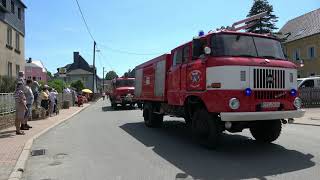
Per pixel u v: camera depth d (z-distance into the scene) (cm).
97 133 1537
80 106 4016
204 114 1045
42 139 1384
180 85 1205
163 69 1411
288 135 1327
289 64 1027
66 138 1408
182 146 1164
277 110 988
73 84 6938
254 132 1196
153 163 938
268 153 1010
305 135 1326
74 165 940
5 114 1736
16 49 3444
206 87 1012
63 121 2108
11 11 3300
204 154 1019
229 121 967
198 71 1062
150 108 1655
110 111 3052
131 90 3347
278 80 997
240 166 873
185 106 1187
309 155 977
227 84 960
